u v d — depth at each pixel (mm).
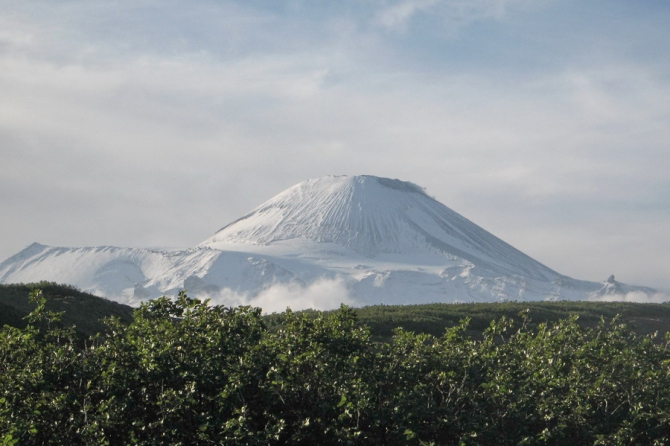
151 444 16562
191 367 18125
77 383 17922
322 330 20156
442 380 20016
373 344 21844
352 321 21406
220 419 17406
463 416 18859
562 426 19281
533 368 21609
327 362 19438
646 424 20500
